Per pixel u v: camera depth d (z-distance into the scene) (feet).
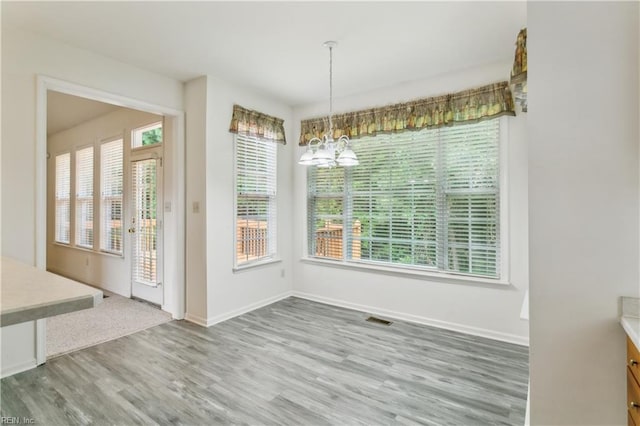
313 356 9.04
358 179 13.10
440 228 11.22
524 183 9.73
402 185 12.03
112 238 15.57
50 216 19.94
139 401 6.93
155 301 13.37
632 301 4.26
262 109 13.34
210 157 11.41
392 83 11.94
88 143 16.89
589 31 4.42
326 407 6.77
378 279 12.53
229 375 8.00
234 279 12.35
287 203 14.80
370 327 11.19
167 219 12.59
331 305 13.66
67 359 8.80
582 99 4.44
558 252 4.57
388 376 7.98
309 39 8.80
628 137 4.28
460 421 6.34
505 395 7.20
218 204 11.73
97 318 11.98
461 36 8.63
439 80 11.14
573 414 4.54
